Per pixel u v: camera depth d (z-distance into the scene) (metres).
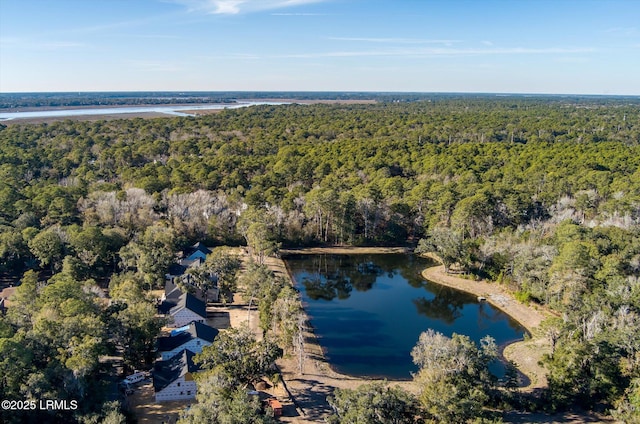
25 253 105.38
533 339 85.12
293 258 132.88
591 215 136.25
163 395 62.97
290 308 78.38
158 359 71.88
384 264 130.00
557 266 92.56
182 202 136.00
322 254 136.38
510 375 64.69
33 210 124.44
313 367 75.38
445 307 102.69
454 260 119.06
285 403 64.50
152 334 69.94
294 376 72.00
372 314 98.06
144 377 67.69
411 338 87.69
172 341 73.75
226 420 47.38
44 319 62.28
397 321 95.00
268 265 123.62
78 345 58.03
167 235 112.56
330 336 87.62
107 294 96.00
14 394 51.41
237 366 59.59
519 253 106.25
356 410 50.44
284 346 77.81
